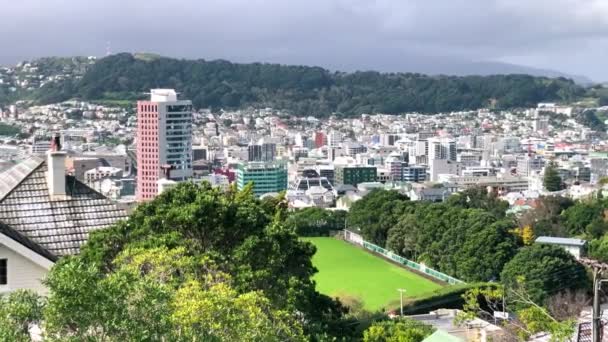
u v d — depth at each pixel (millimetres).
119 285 36844
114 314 36031
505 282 152625
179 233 65438
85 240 61750
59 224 61844
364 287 175750
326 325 77938
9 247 55219
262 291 61781
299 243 75875
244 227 69375
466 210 193625
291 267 74625
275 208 97812
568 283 146375
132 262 56062
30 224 61031
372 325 84312
